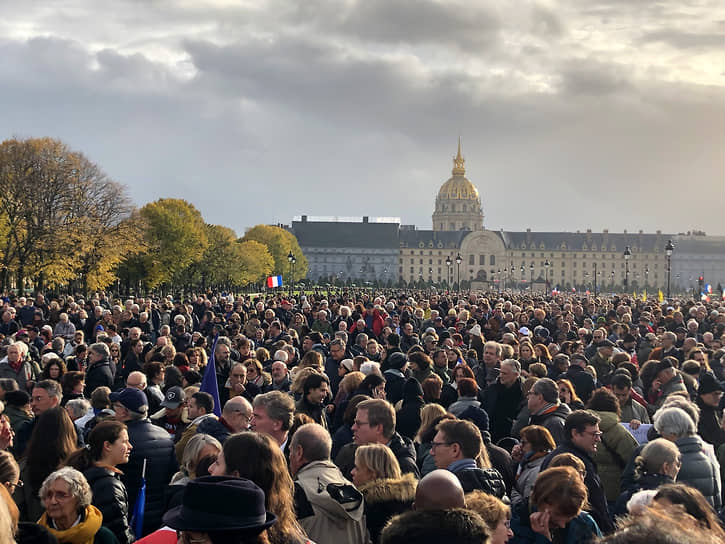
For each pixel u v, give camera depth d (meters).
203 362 23.39
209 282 160.75
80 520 9.31
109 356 22.86
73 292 107.56
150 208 130.50
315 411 16.30
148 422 13.23
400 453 13.05
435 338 28.91
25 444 14.30
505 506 8.76
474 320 40.19
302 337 34.66
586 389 19.75
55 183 97.81
